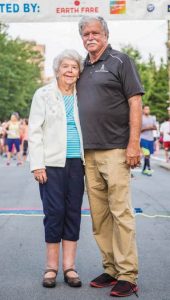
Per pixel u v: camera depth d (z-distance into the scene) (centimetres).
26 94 6725
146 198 1108
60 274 530
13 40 6431
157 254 618
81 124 487
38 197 1132
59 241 502
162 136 2330
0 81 6153
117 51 481
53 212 494
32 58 7456
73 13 1274
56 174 494
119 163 477
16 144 2144
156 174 1755
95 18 477
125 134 480
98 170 489
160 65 6331
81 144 490
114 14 1276
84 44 483
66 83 488
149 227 779
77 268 558
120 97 476
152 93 6250
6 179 1546
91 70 484
